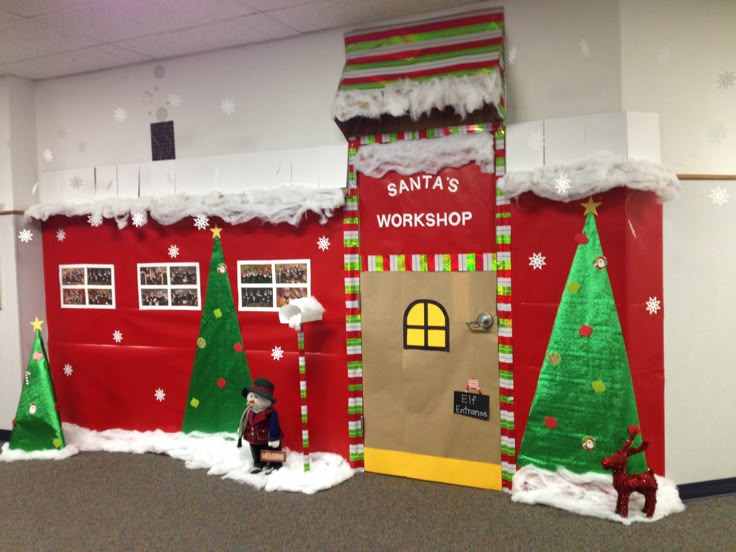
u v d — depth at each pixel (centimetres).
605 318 257
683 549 222
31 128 368
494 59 260
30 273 364
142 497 279
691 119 262
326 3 270
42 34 299
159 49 325
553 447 266
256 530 245
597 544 227
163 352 342
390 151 289
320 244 307
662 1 258
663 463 262
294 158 309
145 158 348
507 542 230
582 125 256
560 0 263
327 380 308
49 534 245
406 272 292
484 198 276
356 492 281
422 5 275
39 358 338
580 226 260
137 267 345
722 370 267
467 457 284
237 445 309
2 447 357
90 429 359
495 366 277
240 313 325
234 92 326
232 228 324
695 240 263
